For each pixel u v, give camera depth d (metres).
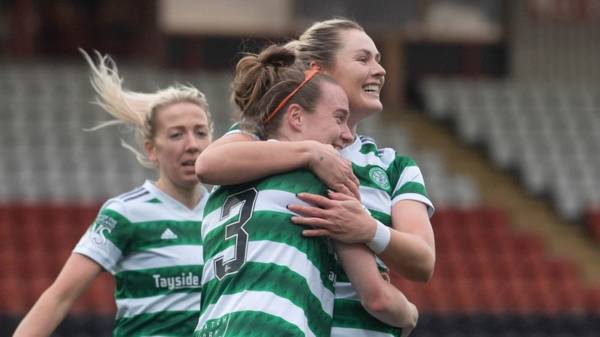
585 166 62.75
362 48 12.84
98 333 40.62
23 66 63.19
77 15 65.94
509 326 46.12
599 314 47.38
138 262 16.80
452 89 68.62
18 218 49.12
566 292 50.06
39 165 54.53
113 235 16.70
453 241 53.03
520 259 52.53
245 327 11.24
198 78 64.12
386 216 12.44
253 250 11.53
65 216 49.72
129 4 66.81
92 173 54.69
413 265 11.93
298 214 11.66
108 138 57.34
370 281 11.73
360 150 12.79
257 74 12.46
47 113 58.44
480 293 48.91
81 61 65.94
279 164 11.79
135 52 66.88
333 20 13.16
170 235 16.88
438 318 45.34
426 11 71.19
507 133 64.75
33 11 65.06
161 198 17.11
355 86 12.77
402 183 12.70
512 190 61.31
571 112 67.62
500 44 72.19
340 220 11.59
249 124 12.42
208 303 11.79
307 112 12.05
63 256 46.69
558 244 56.62
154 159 17.45
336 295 12.16
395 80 70.69
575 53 72.06
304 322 11.38
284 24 69.38
